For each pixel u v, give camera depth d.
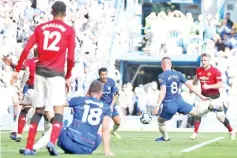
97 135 21.47
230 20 62.50
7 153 21.44
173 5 68.75
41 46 20.38
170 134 40.75
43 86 20.47
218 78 34.12
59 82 20.39
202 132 45.09
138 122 49.97
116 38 59.41
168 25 61.41
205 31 61.78
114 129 34.38
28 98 29.11
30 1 59.06
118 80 57.06
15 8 57.69
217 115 34.75
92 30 58.53
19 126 29.38
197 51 60.50
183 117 50.94
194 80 34.78
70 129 21.22
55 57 20.41
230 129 34.78
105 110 21.23
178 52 60.84
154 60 60.66
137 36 61.47
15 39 56.12
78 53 56.12
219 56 58.81
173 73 32.00
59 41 20.36
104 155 21.03
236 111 54.53
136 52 60.97
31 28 57.75
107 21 59.91
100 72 32.66
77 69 53.72
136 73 62.31
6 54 53.41
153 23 61.66
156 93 54.66
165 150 25.47
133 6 63.62
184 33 61.16
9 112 48.72
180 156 21.97
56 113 20.47
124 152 23.62
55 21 20.58
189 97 51.53
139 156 21.41
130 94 54.47
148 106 54.19
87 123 21.22
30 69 28.67
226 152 24.95
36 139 29.91
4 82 49.59
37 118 20.67
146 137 36.00
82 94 52.34
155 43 61.12
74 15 58.69
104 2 60.94
